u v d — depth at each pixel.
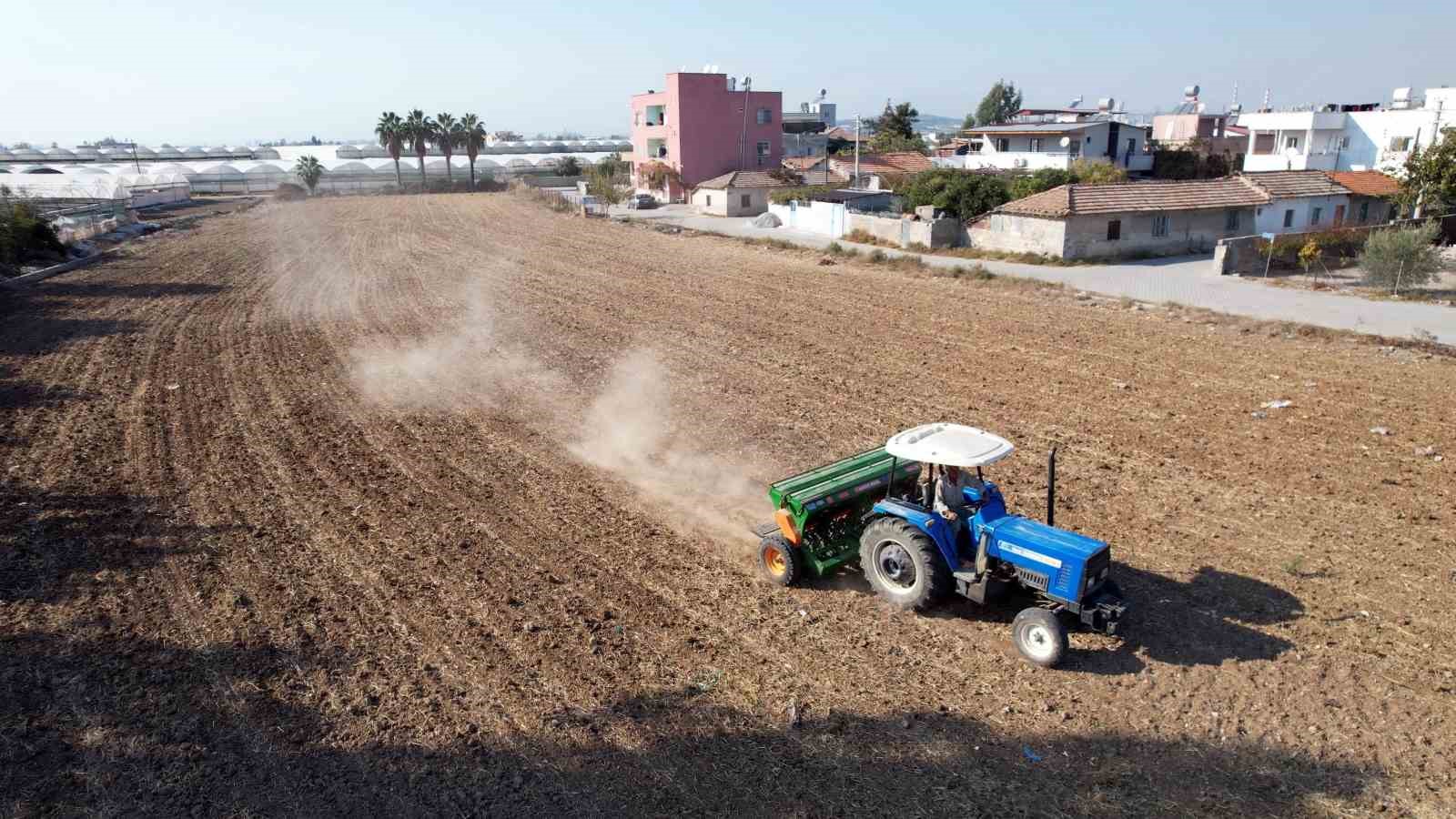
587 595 9.82
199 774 7.07
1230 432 14.51
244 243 44.19
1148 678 8.05
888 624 9.09
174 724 7.68
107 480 13.48
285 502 12.56
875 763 7.05
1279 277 29.86
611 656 8.61
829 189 54.31
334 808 6.67
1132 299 25.64
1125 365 18.77
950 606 9.41
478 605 9.63
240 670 8.48
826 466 10.49
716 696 7.95
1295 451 13.59
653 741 7.36
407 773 7.04
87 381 19.16
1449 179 32.94
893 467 9.45
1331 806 6.47
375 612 9.52
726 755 7.16
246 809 6.68
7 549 11.12
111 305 27.86
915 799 6.64
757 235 45.09
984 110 118.69
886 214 47.38
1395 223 33.91
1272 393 16.52
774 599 9.67
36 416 16.72
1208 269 32.03
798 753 7.18
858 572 10.26
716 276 32.25
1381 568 9.94
